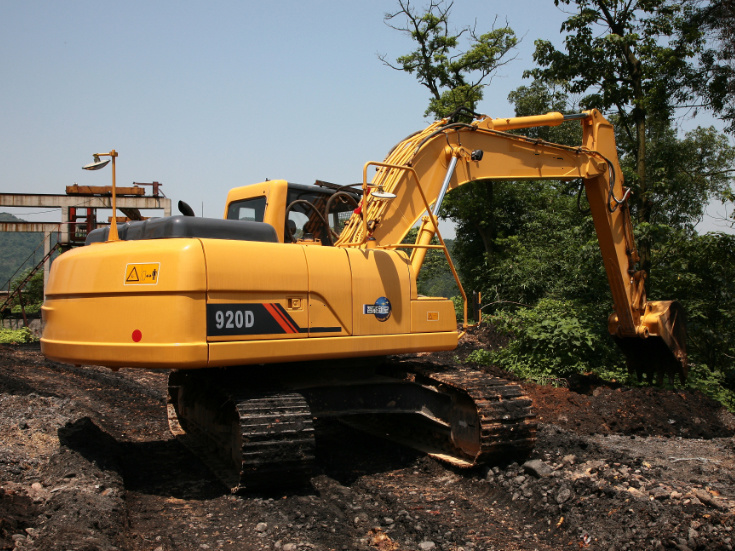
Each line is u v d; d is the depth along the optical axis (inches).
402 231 289.9
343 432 338.6
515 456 260.2
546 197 965.2
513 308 802.2
